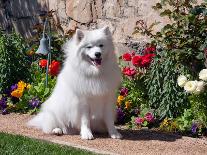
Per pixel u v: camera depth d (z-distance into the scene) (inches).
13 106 199.3
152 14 208.5
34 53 225.6
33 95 200.4
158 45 189.6
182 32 180.1
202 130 170.9
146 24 210.5
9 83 210.8
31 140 159.3
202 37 179.8
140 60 186.5
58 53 226.5
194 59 179.9
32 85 206.4
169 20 201.9
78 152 149.3
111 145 158.7
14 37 225.1
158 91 182.4
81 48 159.3
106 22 226.1
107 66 160.2
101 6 227.1
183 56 178.1
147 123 179.0
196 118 172.4
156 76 182.5
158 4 185.0
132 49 216.1
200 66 180.7
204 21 178.2
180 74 179.2
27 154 148.6
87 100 162.2
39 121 174.4
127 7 217.6
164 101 180.5
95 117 164.6
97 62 156.9
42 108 177.0
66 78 163.6
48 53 208.4
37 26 239.8
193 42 178.7
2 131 171.5
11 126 178.2
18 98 205.0
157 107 183.9
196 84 164.2
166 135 169.8
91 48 158.2
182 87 178.9
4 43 212.4
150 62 186.1
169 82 179.8
